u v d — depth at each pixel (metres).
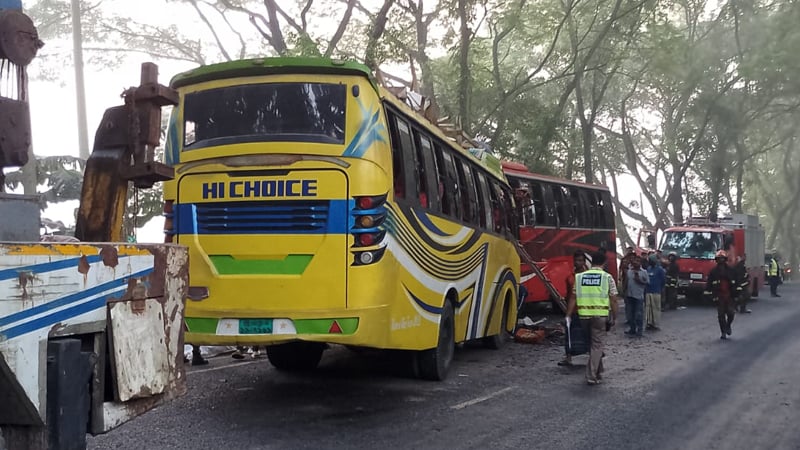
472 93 27.81
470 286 10.88
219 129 7.58
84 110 18.58
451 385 9.48
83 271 3.24
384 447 6.42
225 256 7.38
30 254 2.96
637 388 9.64
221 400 8.21
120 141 3.76
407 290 8.09
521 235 17.95
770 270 31.70
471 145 12.81
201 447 6.27
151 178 3.77
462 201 10.66
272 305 7.19
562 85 38.81
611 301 10.11
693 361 12.22
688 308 24.33
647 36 34.22
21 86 3.34
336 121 7.38
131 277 3.55
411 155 8.48
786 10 38.16
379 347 7.53
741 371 11.19
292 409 7.81
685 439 7.01
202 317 7.33
